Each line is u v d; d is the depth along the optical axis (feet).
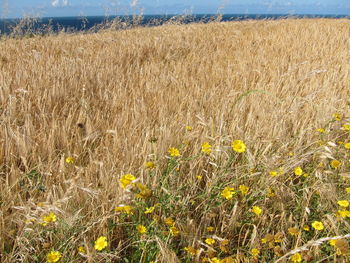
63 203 6.77
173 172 8.08
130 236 6.74
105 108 13.37
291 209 8.04
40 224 6.47
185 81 17.04
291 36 33.60
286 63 21.99
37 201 7.55
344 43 30.89
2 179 8.21
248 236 7.30
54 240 6.44
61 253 5.90
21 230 6.44
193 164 8.98
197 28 41.55
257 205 7.86
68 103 13.44
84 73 17.21
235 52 25.57
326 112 12.58
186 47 26.96
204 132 10.66
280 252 6.08
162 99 13.97
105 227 6.72
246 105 13.93
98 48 25.58
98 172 8.77
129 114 12.67
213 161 9.23
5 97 13.73
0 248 6.27
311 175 8.70
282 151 9.80
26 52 23.22
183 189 8.10
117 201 6.90
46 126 11.28
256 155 9.66
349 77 18.85
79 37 32.99
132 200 6.71
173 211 7.20
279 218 7.68
